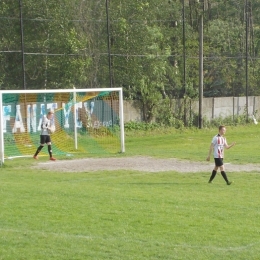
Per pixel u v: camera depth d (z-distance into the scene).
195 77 87.94
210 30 96.00
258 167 43.34
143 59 77.19
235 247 19.64
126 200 27.72
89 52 72.62
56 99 60.22
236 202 28.08
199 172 40.50
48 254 18.64
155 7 80.62
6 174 39.38
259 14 104.69
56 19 69.31
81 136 59.91
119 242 19.98
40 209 25.25
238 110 89.06
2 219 23.25
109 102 63.41
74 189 31.14
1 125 45.56
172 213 24.75
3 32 68.19
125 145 61.53
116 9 75.62
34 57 68.56
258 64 95.94
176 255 18.62
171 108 79.94
